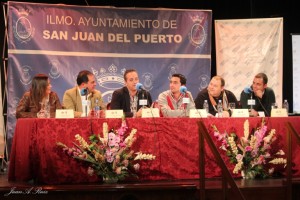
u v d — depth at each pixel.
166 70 6.58
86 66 6.38
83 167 4.41
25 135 4.37
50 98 5.29
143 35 6.54
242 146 4.71
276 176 4.87
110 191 4.09
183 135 4.57
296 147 4.86
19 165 4.41
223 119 4.69
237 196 3.71
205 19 6.67
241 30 6.76
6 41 6.59
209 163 4.64
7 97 6.11
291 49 7.07
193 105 5.38
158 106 5.41
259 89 6.02
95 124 4.41
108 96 6.45
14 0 6.66
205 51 6.66
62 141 4.35
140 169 4.52
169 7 7.18
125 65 6.49
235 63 6.75
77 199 4.09
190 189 4.18
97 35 6.42
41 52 6.23
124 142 4.39
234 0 7.23
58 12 6.30
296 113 6.91
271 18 6.72
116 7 6.52
